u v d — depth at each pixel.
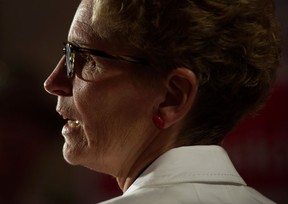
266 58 1.80
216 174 1.75
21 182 6.16
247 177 5.04
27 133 6.30
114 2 1.71
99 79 1.77
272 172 4.97
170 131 1.77
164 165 1.73
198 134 1.77
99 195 5.90
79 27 1.80
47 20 6.93
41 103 6.54
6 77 6.59
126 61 1.74
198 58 1.69
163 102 1.74
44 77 6.84
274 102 4.85
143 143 1.79
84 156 1.87
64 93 1.88
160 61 1.71
